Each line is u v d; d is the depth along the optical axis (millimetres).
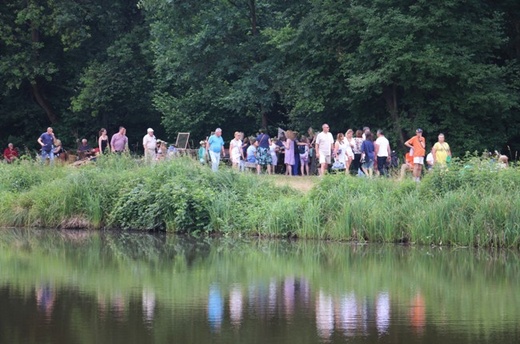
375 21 50219
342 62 53219
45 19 69188
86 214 35969
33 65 69062
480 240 29250
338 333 16922
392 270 24844
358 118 54438
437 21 49969
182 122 62969
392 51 49688
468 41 50781
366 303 20000
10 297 20547
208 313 18766
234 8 59625
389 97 52812
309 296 20797
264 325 17578
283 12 58906
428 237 29781
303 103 54125
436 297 20766
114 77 67812
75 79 72312
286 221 32344
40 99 72312
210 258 27188
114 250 29094
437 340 16406
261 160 44969
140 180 36125
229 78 64250
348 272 24453
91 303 19844
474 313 18938
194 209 34031
